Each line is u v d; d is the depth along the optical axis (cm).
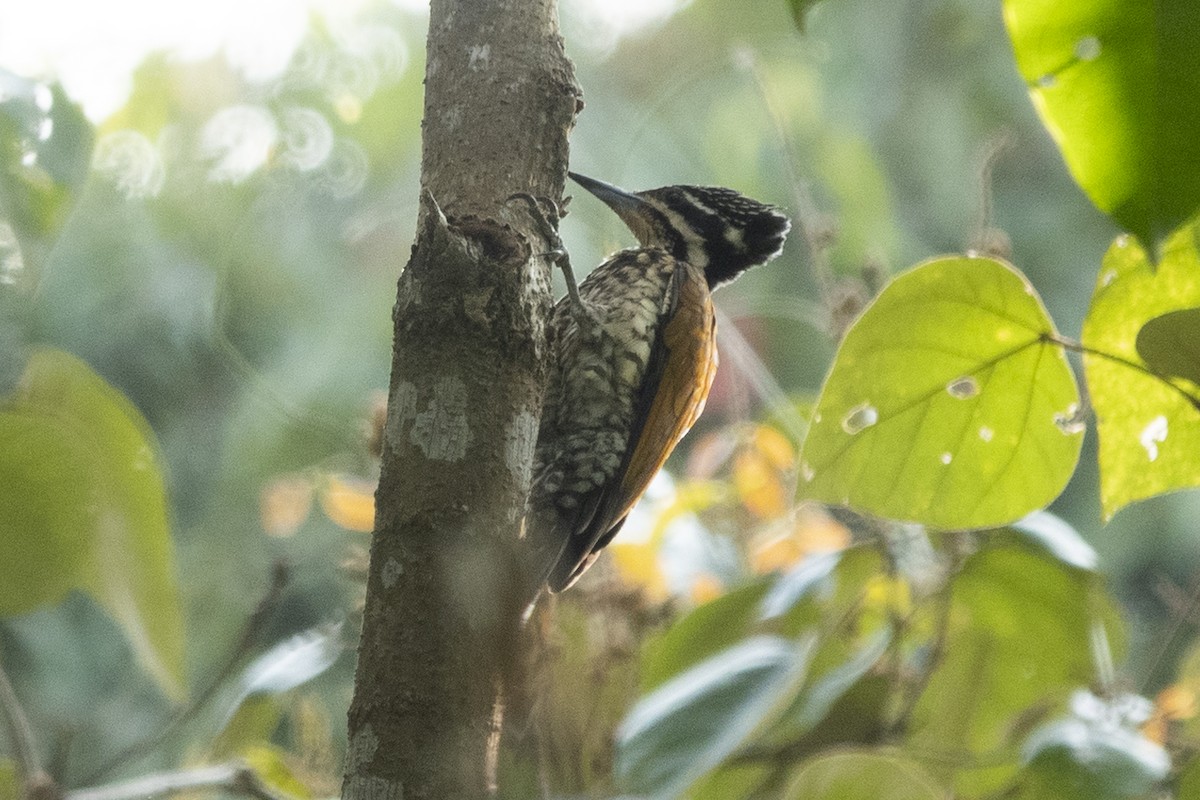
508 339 478
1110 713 652
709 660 627
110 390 673
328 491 792
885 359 577
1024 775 648
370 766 435
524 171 507
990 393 580
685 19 1464
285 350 1220
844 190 1374
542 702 629
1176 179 405
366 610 456
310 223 1247
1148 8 404
